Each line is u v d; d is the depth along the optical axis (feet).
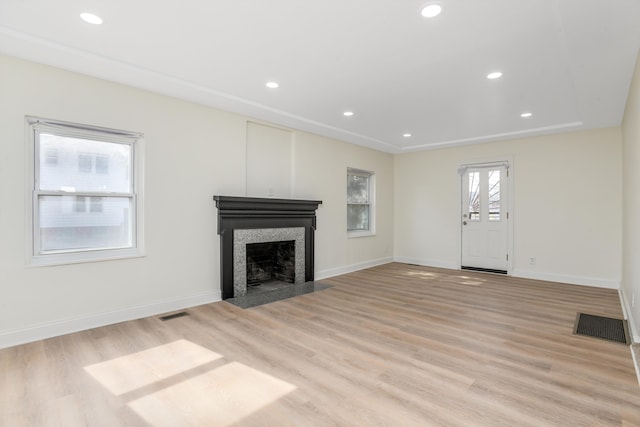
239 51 8.67
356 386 6.79
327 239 18.06
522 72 9.79
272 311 11.76
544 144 17.35
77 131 9.85
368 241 20.89
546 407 6.03
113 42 8.20
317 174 17.46
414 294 14.19
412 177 22.35
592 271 16.01
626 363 7.77
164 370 7.46
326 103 12.66
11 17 7.09
